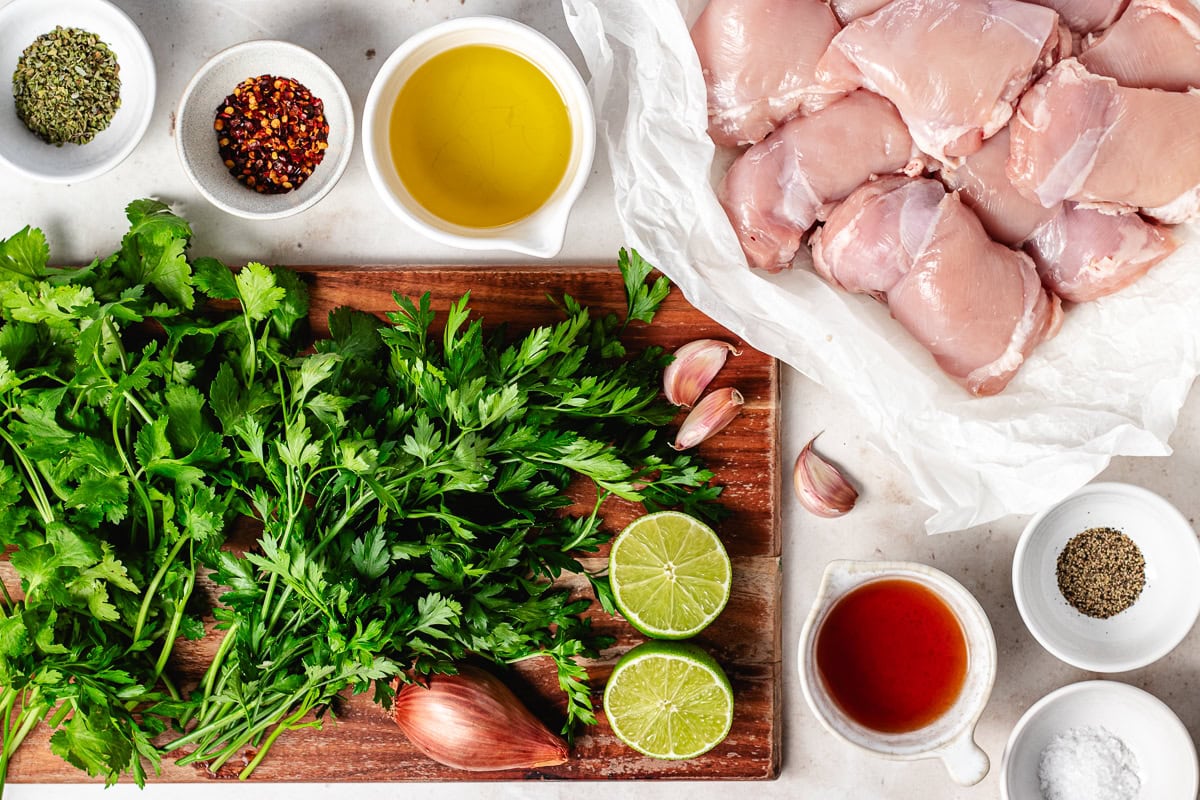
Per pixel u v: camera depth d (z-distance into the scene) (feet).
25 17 2.26
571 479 2.30
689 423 2.28
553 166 2.24
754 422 2.29
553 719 2.31
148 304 2.23
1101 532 2.29
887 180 2.18
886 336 2.23
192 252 2.32
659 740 2.26
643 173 2.21
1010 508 2.21
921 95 2.11
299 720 2.21
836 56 2.14
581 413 2.18
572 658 2.28
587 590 2.31
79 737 2.16
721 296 2.23
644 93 2.19
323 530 2.20
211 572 2.30
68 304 2.14
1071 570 2.30
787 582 2.33
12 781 2.32
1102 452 2.18
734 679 2.30
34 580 2.15
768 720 2.30
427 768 2.31
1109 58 2.15
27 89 2.28
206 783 2.34
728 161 2.27
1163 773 2.24
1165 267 2.19
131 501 2.23
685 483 2.26
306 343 2.30
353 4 2.31
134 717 2.27
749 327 2.23
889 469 2.32
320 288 2.30
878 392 2.23
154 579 2.22
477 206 2.25
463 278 2.29
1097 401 2.20
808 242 2.27
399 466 2.13
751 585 2.30
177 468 2.14
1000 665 2.32
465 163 2.24
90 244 2.33
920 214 2.15
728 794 2.35
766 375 2.29
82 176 2.22
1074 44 2.19
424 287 2.30
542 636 2.24
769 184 2.18
